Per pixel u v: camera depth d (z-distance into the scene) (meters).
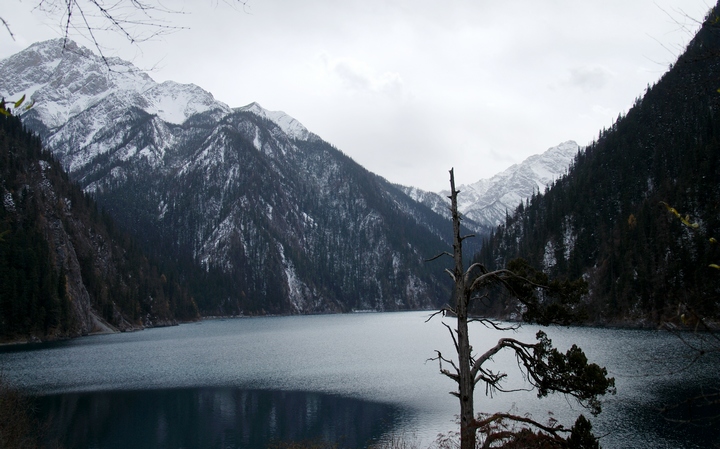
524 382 45.00
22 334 94.69
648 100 151.75
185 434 35.19
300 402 43.53
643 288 85.81
